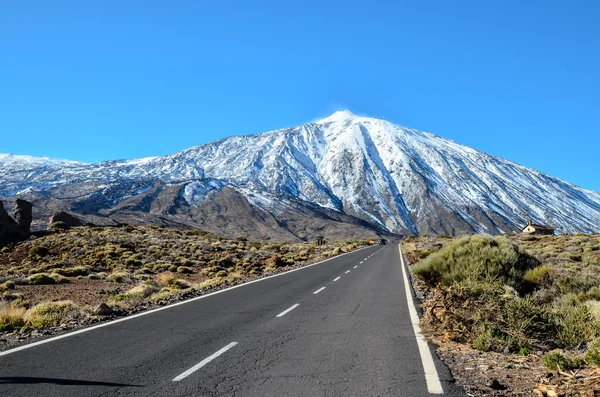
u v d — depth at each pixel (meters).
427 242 69.69
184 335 8.19
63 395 4.91
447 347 7.29
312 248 56.53
